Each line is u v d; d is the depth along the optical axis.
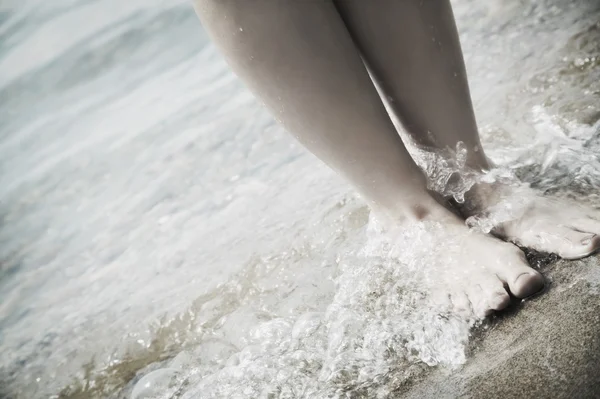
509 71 1.36
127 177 1.77
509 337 0.81
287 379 0.88
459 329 0.85
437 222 0.95
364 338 0.89
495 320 0.84
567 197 0.95
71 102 2.68
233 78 2.13
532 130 1.14
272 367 0.91
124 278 1.33
